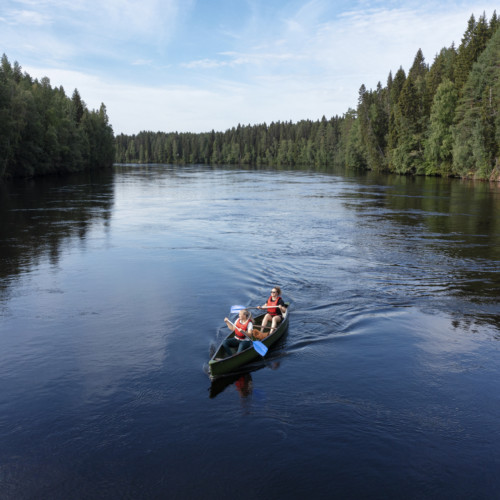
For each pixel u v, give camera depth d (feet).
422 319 36.86
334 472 19.20
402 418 23.06
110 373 27.76
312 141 504.84
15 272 50.39
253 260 56.13
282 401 24.67
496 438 21.45
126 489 18.29
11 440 21.27
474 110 179.42
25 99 199.31
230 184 196.03
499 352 30.81
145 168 431.43
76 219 89.51
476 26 217.77
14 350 30.94
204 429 22.16
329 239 69.87
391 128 265.13
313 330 34.53
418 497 17.85
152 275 49.42
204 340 32.65
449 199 124.26
